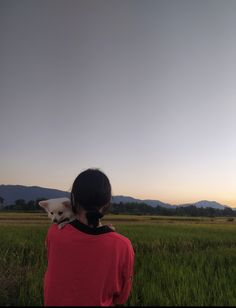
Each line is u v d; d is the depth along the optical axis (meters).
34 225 11.14
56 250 1.18
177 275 3.12
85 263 1.14
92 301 1.13
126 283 1.19
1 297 2.54
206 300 2.58
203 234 9.14
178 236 8.14
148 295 2.59
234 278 3.11
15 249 5.18
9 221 14.36
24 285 2.90
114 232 1.19
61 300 1.14
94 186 1.14
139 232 9.17
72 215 1.45
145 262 3.86
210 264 3.92
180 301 2.45
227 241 7.95
